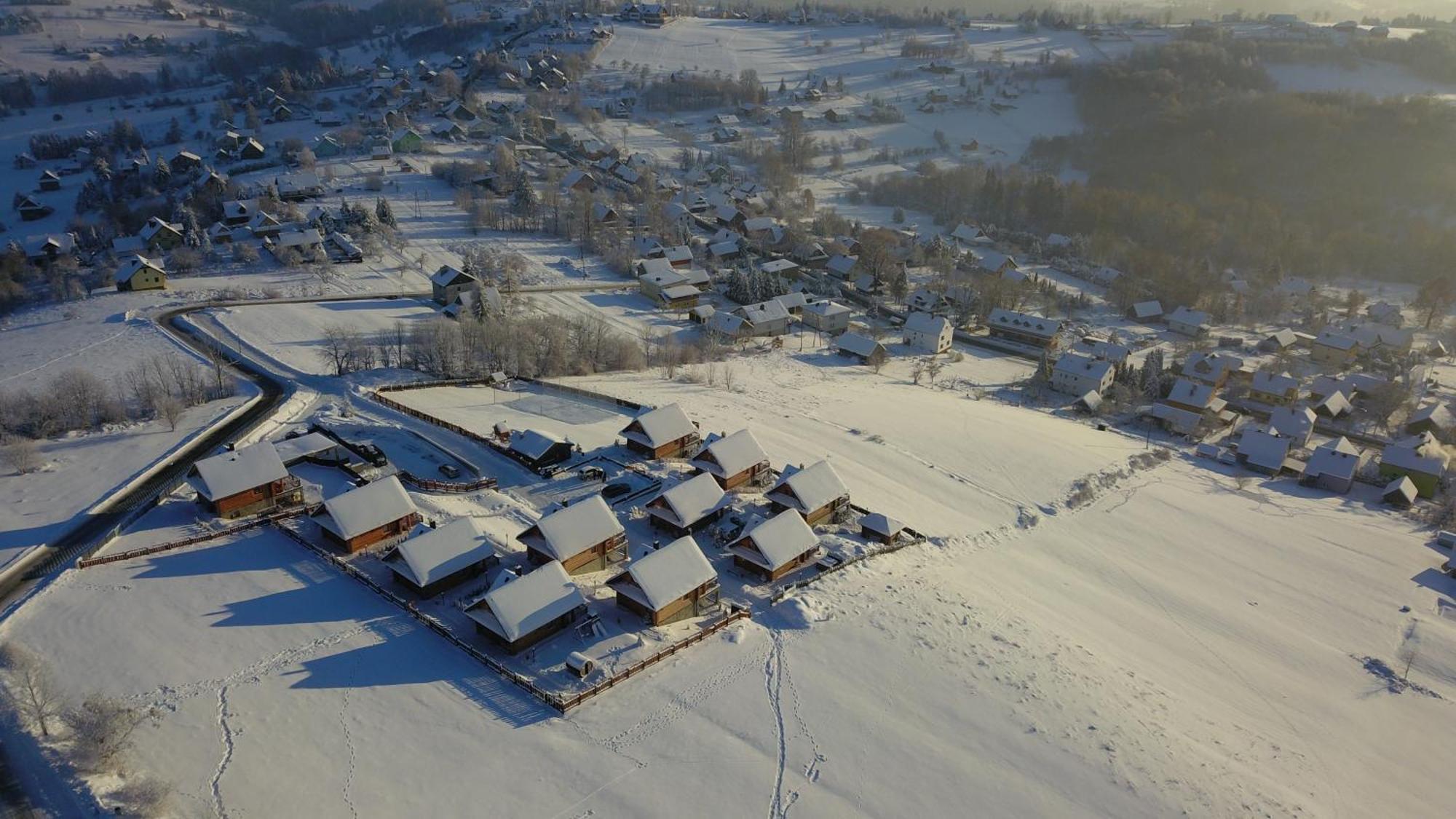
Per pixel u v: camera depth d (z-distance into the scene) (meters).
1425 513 102.06
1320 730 61.50
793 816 46.50
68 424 85.75
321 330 120.94
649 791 47.31
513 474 81.31
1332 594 80.81
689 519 72.12
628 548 70.12
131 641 55.28
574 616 60.72
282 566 64.50
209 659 54.38
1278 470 110.44
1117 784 50.53
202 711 50.12
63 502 72.00
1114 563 81.81
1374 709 64.94
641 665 56.41
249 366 105.75
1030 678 59.22
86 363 103.94
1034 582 75.81
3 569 62.69
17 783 43.72
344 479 77.81
